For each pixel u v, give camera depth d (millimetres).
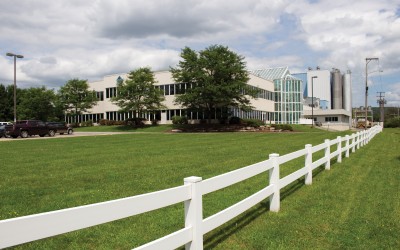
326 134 36469
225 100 47719
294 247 5574
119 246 5410
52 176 11000
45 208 7234
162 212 7180
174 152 18281
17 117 63125
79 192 8758
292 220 6867
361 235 6109
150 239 5707
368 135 25375
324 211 7480
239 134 37031
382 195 8836
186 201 4492
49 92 62938
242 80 49156
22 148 20922
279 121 74750
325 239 5938
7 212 6898
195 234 4445
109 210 3295
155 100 55375
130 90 55969
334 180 10797
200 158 15633
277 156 7473
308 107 99125
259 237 5930
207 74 48844
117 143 24875
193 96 47594
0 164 13711
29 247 5277
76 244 5430
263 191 6840
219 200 8125
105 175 11195
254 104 62438
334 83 125438
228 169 12477
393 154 17438
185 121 55750
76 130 56562
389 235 6117
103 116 69062
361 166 13562
